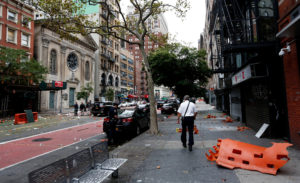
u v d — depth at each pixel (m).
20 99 25.72
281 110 6.70
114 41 56.22
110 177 3.84
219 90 20.53
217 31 14.45
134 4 9.48
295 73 5.43
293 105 5.56
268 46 6.62
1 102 22.52
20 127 12.95
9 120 18.17
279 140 6.45
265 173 3.69
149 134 8.70
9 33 24.94
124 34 11.66
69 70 35.75
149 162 4.68
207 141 6.70
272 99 6.91
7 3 24.47
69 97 35.59
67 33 9.55
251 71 7.16
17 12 25.81
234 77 10.74
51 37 31.48
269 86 6.97
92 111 22.03
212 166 4.20
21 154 6.30
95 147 3.65
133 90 74.00
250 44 6.79
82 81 39.22
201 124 11.31
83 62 39.81
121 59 62.56
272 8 7.03
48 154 6.25
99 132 10.54
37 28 29.91
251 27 8.64
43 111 28.84
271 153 3.85
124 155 5.39
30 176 2.16
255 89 8.30
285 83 5.94
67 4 8.82
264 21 7.39
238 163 4.07
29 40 27.53
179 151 5.54
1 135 9.95
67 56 35.25
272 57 6.86
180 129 9.20
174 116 18.38
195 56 21.00
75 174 2.99
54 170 2.57
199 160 4.65
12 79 20.41
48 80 30.33
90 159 3.46
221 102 22.03
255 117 8.48
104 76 50.03
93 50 43.75
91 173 3.28
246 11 10.14
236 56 12.49
